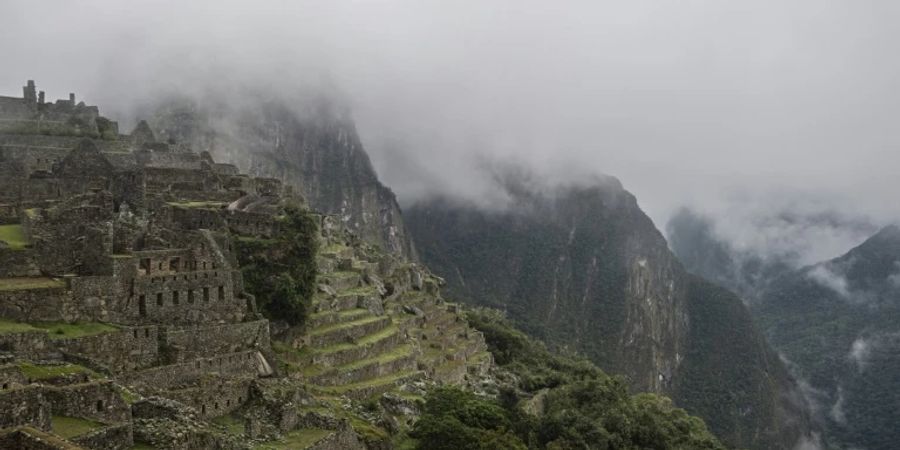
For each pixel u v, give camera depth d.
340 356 84.56
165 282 62.22
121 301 58.78
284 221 82.00
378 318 101.88
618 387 148.25
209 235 70.19
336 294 98.19
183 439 43.91
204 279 65.62
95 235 59.06
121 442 41.22
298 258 81.50
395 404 79.31
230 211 80.94
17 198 76.44
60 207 67.69
